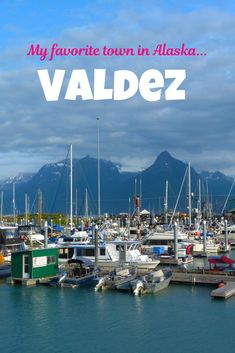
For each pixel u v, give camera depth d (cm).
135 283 4412
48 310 3878
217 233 11162
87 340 3180
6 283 4878
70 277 4769
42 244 7938
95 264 5134
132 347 3048
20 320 3622
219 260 5272
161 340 3169
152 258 5875
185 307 3931
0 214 16562
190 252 7319
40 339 3209
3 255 6178
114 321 3569
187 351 2973
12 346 3084
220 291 4200
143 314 3747
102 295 4372
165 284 4625
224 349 3006
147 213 15250
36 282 4791
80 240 7694
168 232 8325
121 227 11375
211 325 3466
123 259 5447
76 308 3925
